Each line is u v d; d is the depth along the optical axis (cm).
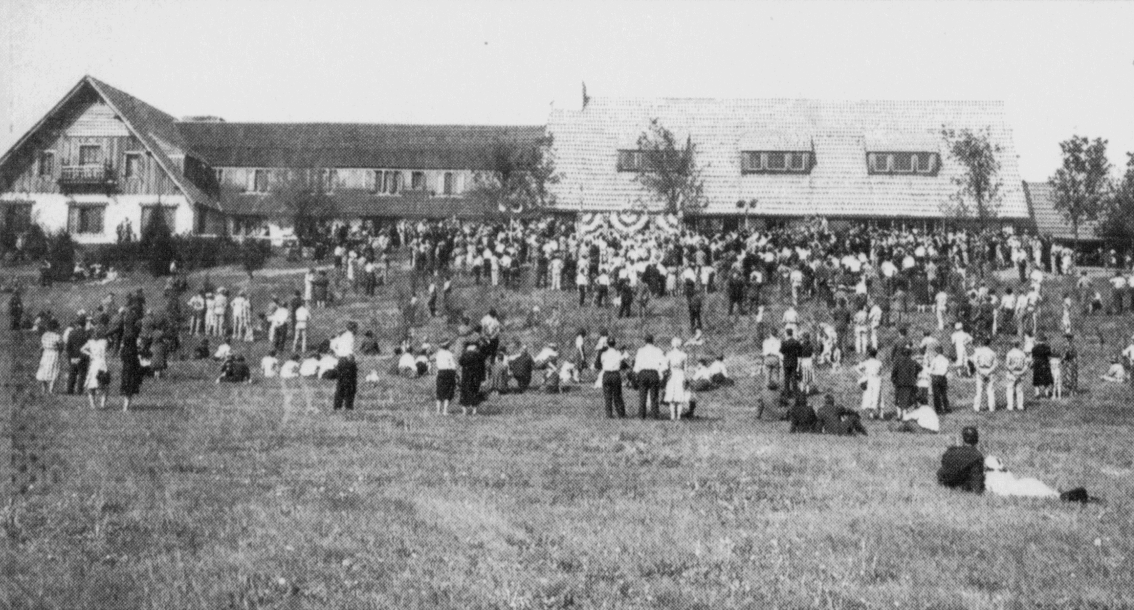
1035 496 1669
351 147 7412
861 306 4066
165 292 4309
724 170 6856
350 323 2661
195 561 1170
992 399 2897
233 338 4159
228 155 7206
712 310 4325
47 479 1563
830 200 6675
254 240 5731
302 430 2202
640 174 6556
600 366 3456
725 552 1268
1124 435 2428
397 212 7181
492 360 3188
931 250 4675
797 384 2811
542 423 2464
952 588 1147
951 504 1582
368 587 1108
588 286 4653
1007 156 6725
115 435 2011
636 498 1586
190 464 1741
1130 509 1575
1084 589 1151
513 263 4744
